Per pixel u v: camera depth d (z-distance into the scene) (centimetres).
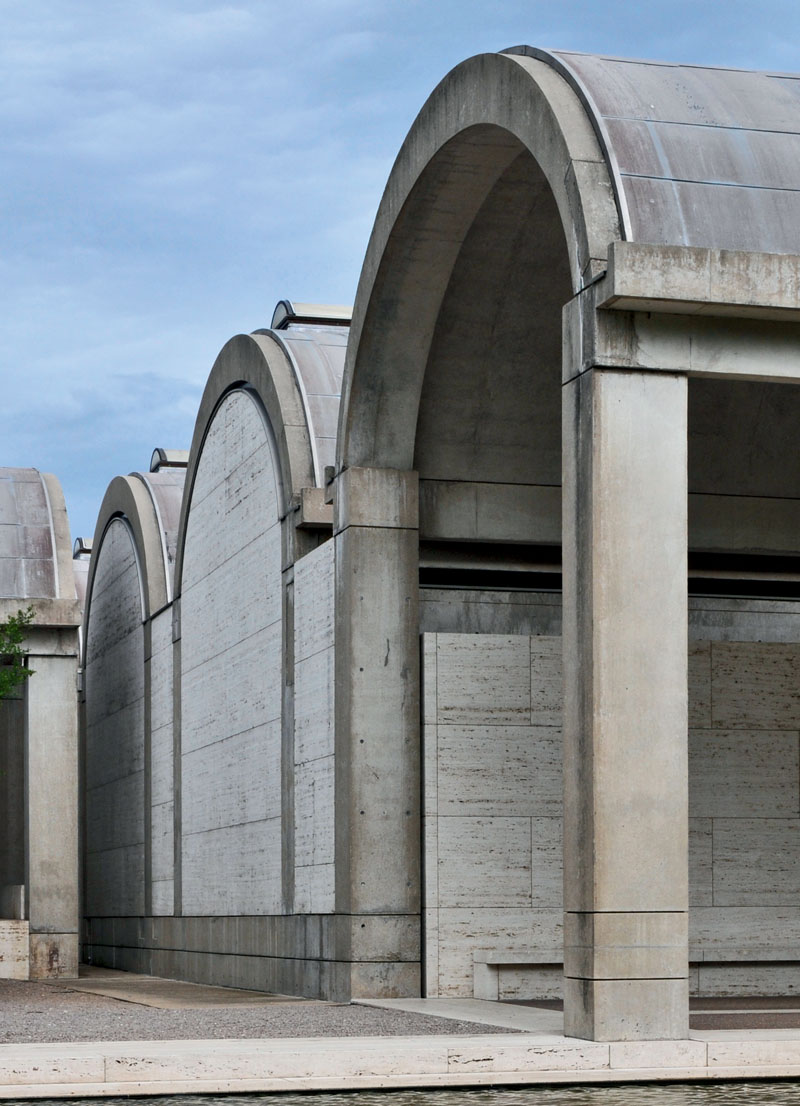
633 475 1295
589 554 1285
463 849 1758
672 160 1362
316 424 2100
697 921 1761
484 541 1872
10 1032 1365
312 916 1903
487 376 1858
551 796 1783
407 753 1794
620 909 1246
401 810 1783
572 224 1348
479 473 1881
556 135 1384
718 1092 1100
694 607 1966
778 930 1778
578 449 1320
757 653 1823
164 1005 1777
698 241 1323
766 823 1795
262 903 2141
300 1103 1045
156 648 2888
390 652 1806
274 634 2133
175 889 2644
